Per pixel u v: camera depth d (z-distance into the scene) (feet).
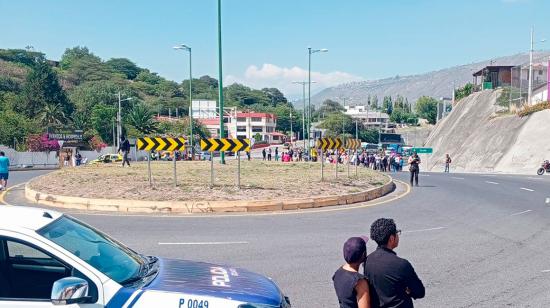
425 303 23.63
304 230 41.70
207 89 649.61
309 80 188.96
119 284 13.05
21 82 405.39
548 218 50.14
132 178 68.44
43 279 13.42
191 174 76.64
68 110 336.49
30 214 14.64
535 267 30.45
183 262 16.26
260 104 650.43
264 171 85.46
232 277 15.08
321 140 71.67
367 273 14.08
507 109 216.95
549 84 183.93
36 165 182.09
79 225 15.56
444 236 40.24
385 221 14.44
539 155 160.66
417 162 87.66
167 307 12.76
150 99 502.38
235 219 46.96
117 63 632.79
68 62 599.98
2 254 13.37
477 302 23.81
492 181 98.63
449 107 364.17
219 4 97.91
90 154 214.69
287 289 25.31
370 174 88.74
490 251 34.78
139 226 42.70
